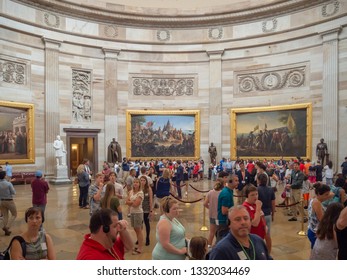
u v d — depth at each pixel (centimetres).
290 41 2139
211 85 2362
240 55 2309
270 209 609
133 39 2361
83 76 2252
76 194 1566
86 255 309
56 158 1972
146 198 774
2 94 1884
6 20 1881
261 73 2255
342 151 1897
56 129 2105
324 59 1973
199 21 2347
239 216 319
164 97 2417
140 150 2378
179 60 2409
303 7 2053
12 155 1923
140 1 2403
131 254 698
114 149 2188
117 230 342
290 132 2119
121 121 2356
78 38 2202
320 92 2011
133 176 1000
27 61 2005
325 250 423
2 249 732
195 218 1051
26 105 1977
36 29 2019
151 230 905
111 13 2270
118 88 2352
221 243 325
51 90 2086
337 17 1908
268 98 2225
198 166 2153
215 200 675
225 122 2355
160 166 1903
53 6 2077
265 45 2234
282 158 2130
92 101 2273
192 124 2403
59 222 995
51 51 2089
